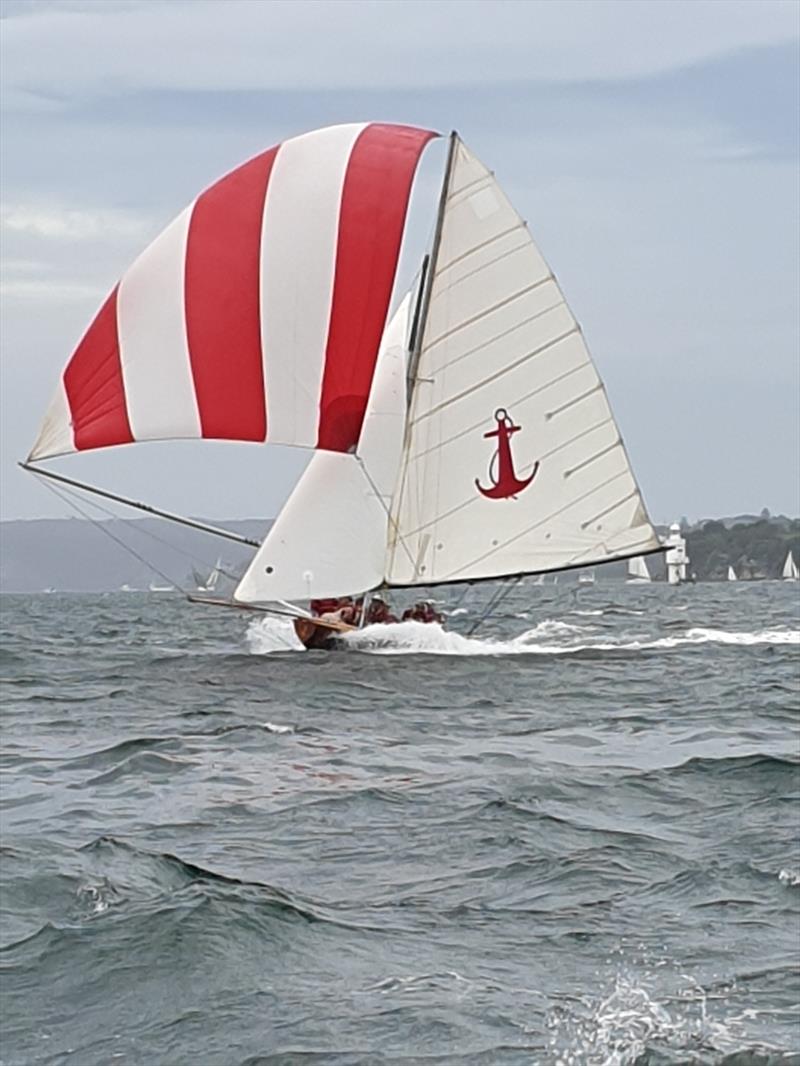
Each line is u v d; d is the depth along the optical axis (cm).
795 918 1251
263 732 2403
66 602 12469
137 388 3300
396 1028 1020
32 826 1655
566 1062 969
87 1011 1057
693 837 1555
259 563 3597
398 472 3603
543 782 1866
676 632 5034
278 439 3378
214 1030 1023
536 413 3631
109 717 2662
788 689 2995
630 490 3681
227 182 3372
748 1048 980
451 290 3606
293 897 1319
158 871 1406
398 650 3725
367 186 3388
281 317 3350
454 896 1333
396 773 1972
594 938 1204
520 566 3638
